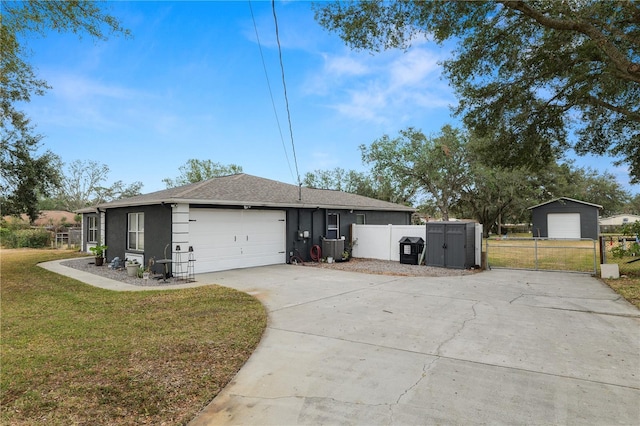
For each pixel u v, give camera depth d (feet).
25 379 12.05
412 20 24.25
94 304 23.35
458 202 116.57
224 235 39.01
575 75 30.83
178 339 16.05
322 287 29.12
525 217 126.72
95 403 10.54
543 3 25.84
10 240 85.35
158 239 37.09
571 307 21.98
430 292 26.99
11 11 19.24
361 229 52.85
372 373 12.45
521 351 14.47
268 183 53.36
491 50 31.19
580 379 11.80
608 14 25.89
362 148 105.29
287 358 13.94
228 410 10.14
